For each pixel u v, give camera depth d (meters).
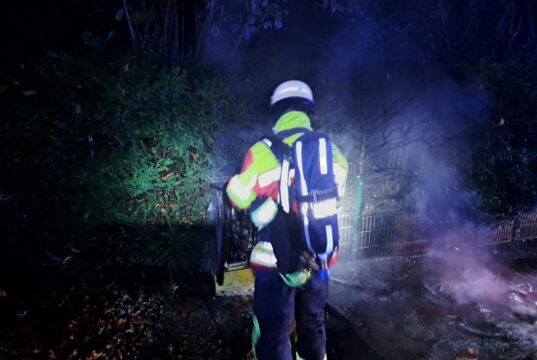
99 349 3.21
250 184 2.39
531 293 4.60
